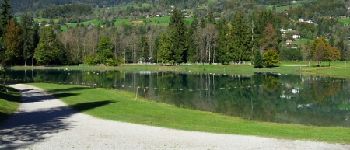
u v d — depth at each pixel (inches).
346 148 901.2
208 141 958.4
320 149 890.1
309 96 2480.3
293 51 6673.2
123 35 7367.1
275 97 2420.0
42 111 1485.0
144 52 6712.6
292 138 1004.6
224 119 1422.2
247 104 2089.1
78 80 3715.6
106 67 6102.4
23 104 1707.7
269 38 6348.4
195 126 1175.6
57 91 2396.7
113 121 1252.5
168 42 6048.2
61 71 5280.5
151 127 1144.2
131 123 1216.2
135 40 6875.0
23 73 4785.9
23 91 2388.0
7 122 1216.2
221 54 5944.9
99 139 970.7
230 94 2576.3
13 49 5807.1
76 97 2030.0
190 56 6127.0
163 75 4525.1
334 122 1582.2
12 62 6058.1
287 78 4028.1
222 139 982.4
